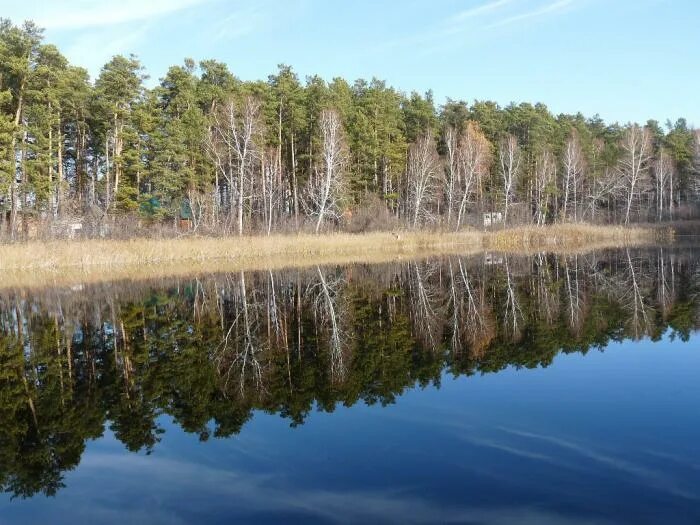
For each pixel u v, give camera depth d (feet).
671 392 25.70
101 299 60.03
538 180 190.80
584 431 21.24
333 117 142.31
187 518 15.74
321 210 134.62
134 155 134.72
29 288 69.56
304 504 16.25
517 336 38.91
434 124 201.57
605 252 112.68
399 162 185.47
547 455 19.13
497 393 26.35
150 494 17.31
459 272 81.76
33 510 16.55
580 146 210.38
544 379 28.40
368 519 15.28
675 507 15.43
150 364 33.81
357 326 44.14
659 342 35.83
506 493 16.49
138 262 101.19
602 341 36.60
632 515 15.08
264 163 142.92
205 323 46.55
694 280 65.77
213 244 111.04
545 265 89.20
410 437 21.13
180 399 27.07
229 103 138.10
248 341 39.55
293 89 171.53
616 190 212.64
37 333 43.60
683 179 229.45
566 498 16.08
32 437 22.71
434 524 14.90
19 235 105.40
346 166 160.15
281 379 29.91
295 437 21.53
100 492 17.58
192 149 145.07
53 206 119.96
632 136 189.37
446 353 34.63
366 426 22.44
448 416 23.34
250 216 142.10
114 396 27.84
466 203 189.06
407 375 29.86
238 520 15.49
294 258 110.22
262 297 60.23
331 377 29.96
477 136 185.47
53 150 127.95
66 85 131.85
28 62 111.34
